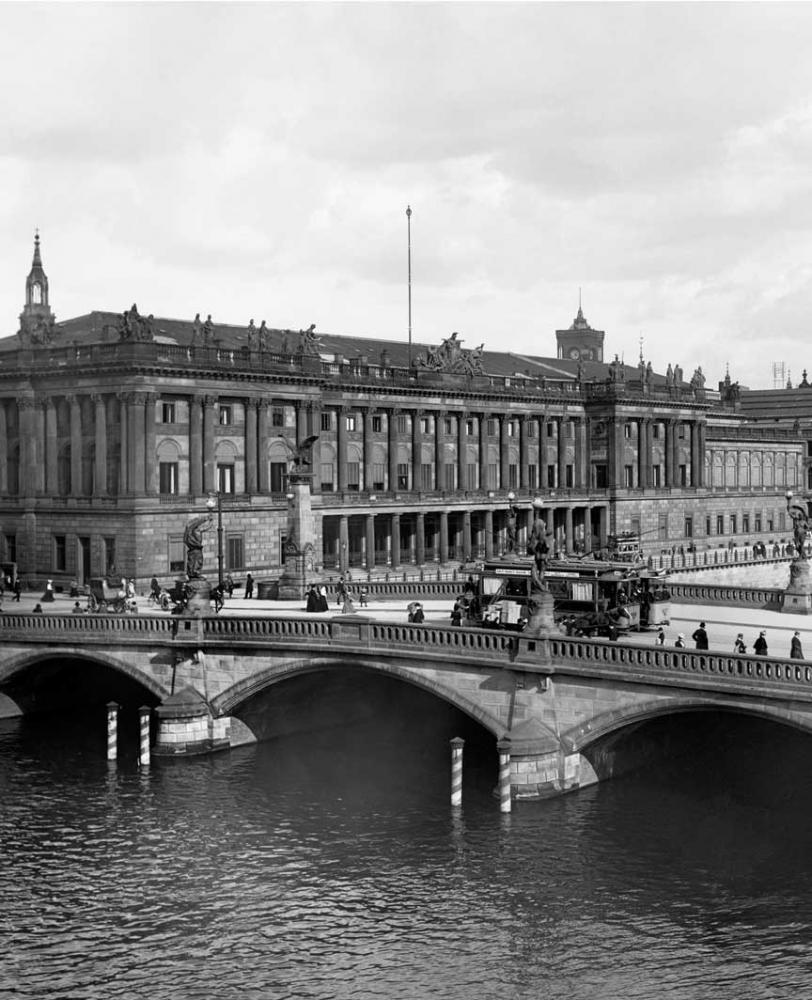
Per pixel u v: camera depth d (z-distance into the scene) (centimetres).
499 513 15062
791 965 4619
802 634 7300
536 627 6266
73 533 11350
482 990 4528
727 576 14288
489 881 5369
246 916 5119
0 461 11825
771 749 6600
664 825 5916
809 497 19888
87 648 7612
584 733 6128
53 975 4684
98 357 11169
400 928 4988
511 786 6144
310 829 6025
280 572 12094
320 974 4662
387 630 6769
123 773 6975
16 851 5803
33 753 7394
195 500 11362
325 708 7994
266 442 12112
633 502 16300
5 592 11081
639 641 7075
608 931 4906
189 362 11356
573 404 16162
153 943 4919
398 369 14038
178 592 8512
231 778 6856
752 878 5319
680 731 6712
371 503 13188
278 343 13525
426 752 7400
